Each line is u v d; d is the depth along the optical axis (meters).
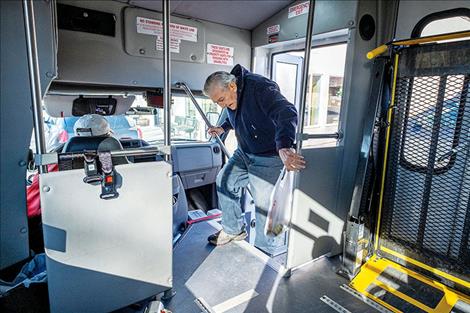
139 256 1.61
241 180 2.56
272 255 2.83
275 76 3.25
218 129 2.79
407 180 2.17
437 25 2.14
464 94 1.86
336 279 2.17
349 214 2.20
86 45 2.23
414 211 2.16
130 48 2.40
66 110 2.61
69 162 1.46
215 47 2.89
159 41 2.53
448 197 2.00
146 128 3.89
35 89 1.22
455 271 2.00
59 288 1.42
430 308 1.88
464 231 1.94
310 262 2.37
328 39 2.62
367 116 2.13
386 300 1.95
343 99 2.35
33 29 1.17
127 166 1.47
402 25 2.32
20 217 1.36
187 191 3.53
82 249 1.43
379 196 2.30
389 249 2.31
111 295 1.57
